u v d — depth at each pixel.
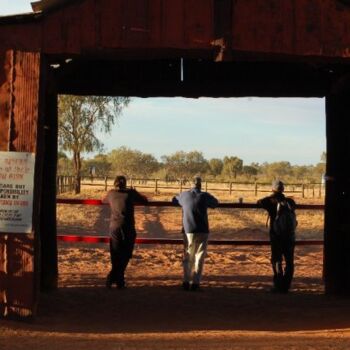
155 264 17.64
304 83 13.69
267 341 8.46
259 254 20.41
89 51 9.41
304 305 11.99
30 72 9.37
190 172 137.88
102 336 8.72
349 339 8.73
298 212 42.31
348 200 13.20
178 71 13.55
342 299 12.75
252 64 13.41
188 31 9.34
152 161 135.62
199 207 13.29
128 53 9.66
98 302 11.72
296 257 20.33
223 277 15.55
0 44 9.40
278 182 13.70
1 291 9.33
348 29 9.45
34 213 9.39
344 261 13.29
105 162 130.00
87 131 56.31
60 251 19.75
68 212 37.72
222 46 9.30
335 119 13.43
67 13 9.37
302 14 9.43
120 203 13.22
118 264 13.17
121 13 9.34
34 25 9.37
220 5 9.34
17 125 9.39
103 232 26.39
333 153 13.48
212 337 8.77
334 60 9.75
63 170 96.25
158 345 8.09
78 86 13.60
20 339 8.23
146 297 12.38
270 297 12.84
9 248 9.37
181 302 11.99
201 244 13.32
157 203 13.68
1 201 9.39
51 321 9.68
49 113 12.75
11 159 9.37
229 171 144.25
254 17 9.37
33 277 9.34
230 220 35.19
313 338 8.77
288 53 9.40
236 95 13.77
